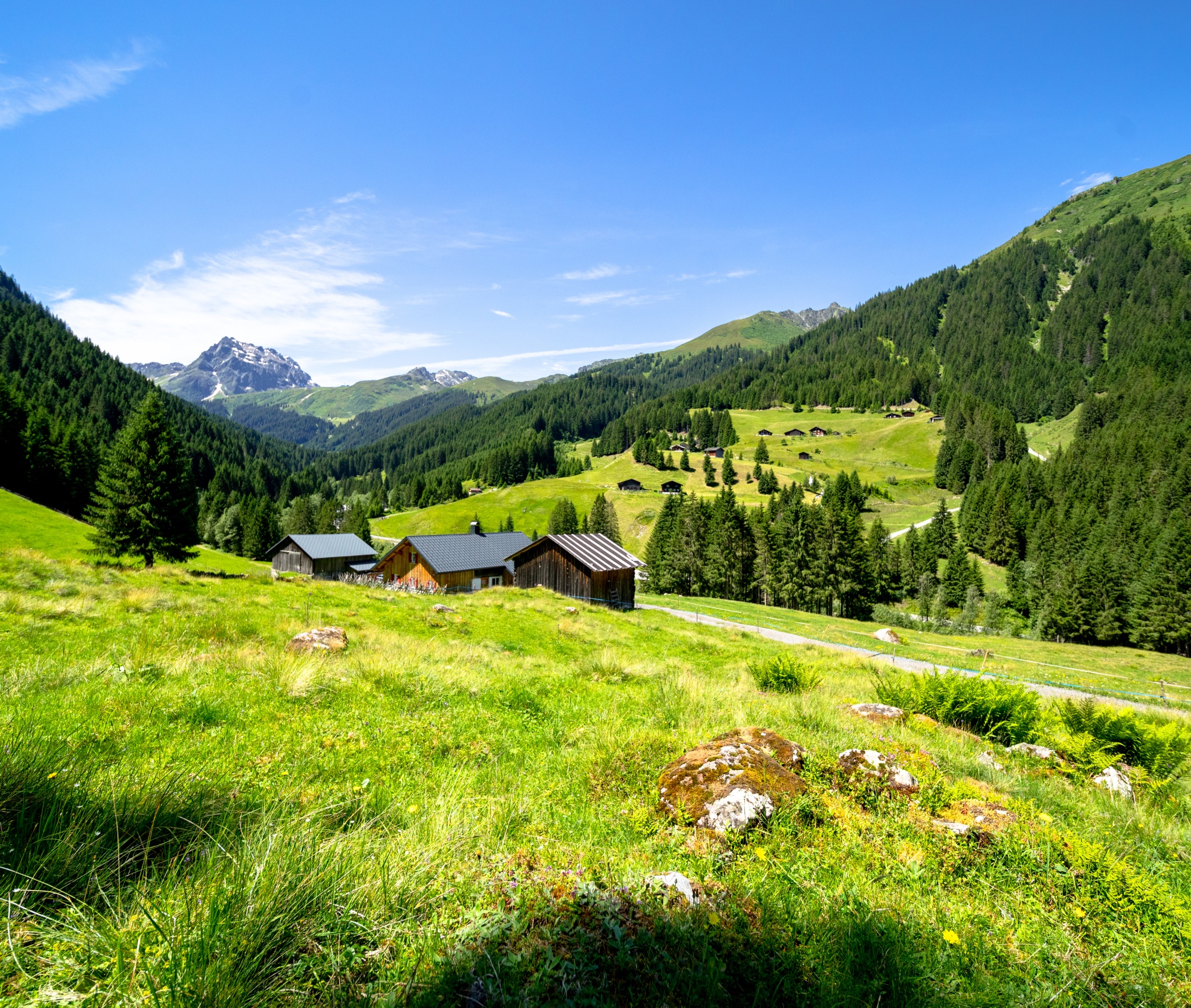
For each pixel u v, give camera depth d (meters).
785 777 5.50
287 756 5.98
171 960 2.40
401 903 3.18
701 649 24.41
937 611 81.38
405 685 9.75
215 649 11.53
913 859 4.27
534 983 2.48
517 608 28.22
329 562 64.81
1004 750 9.46
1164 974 3.31
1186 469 101.88
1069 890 4.16
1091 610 70.38
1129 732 9.82
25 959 2.44
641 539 141.88
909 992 2.85
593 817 5.11
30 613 13.19
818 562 77.88
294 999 2.46
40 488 81.88
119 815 3.53
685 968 2.74
